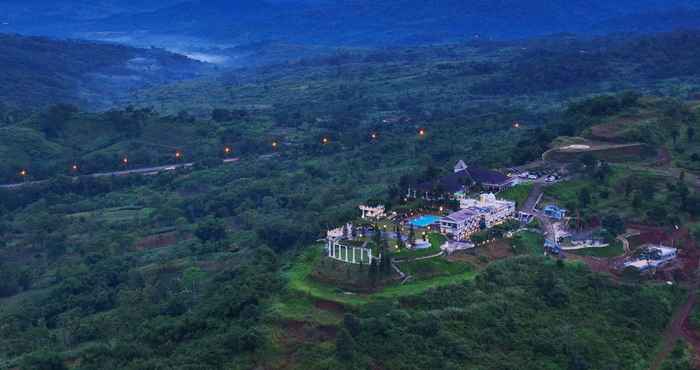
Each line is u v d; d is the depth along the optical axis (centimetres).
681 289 17550
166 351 15862
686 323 16462
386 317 14850
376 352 14138
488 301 15750
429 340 14512
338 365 13812
